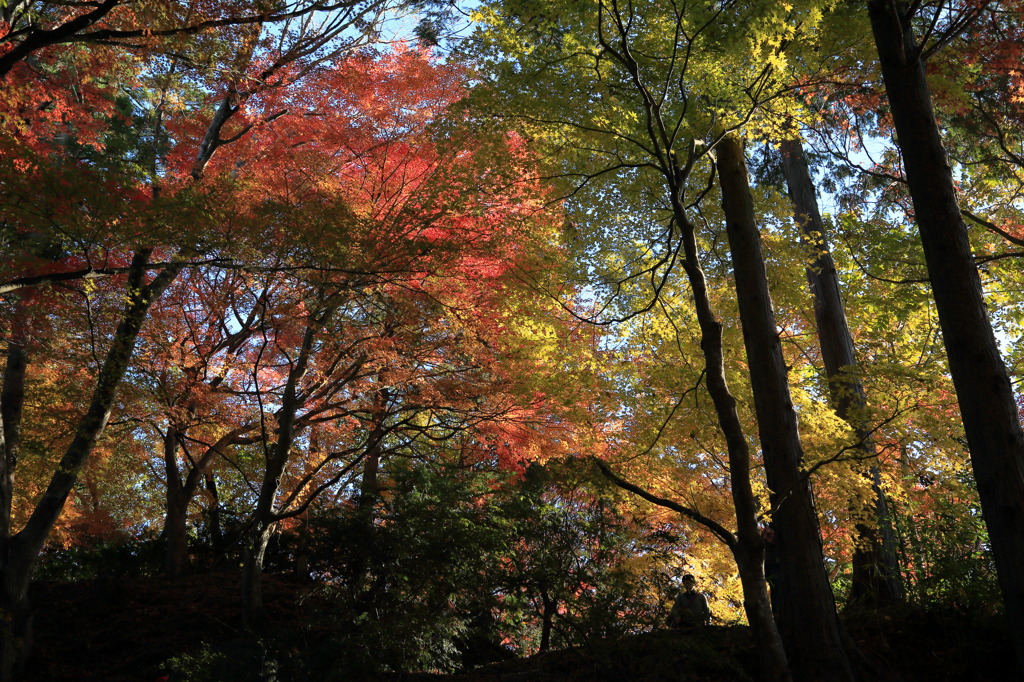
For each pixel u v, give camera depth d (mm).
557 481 8109
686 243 6355
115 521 17422
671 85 6949
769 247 9867
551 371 8641
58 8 9891
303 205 9195
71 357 10359
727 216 8398
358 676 7797
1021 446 5410
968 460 8055
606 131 6961
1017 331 10047
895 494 8492
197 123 11469
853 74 8703
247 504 17453
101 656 10430
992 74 9867
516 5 6652
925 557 7633
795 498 7375
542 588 8734
